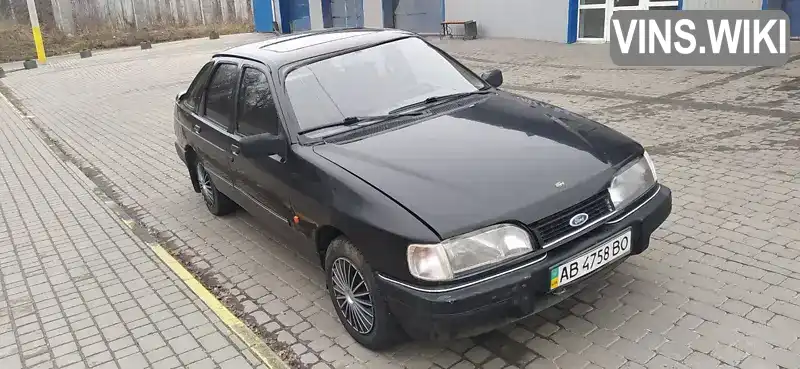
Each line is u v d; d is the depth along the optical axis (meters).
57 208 6.72
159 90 14.26
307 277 4.54
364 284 3.33
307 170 3.60
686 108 7.83
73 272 5.04
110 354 3.79
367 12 20.08
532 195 3.03
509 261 2.93
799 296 3.53
